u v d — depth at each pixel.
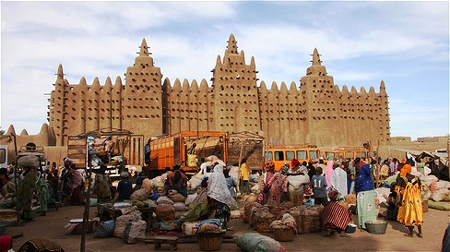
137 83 50.06
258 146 28.14
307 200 14.30
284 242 9.77
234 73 53.59
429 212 14.87
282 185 12.20
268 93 57.38
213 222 9.61
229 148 27.81
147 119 49.50
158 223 11.02
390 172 23.84
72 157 26.22
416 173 16.55
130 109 49.44
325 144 55.59
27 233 11.40
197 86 54.56
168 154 26.78
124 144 31.19
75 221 11.22
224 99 52.56
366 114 60.31
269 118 56.59
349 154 36.50
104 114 49.81
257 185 20.92
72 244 9.82
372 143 59.81
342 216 10.45
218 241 9.01
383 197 15.98
